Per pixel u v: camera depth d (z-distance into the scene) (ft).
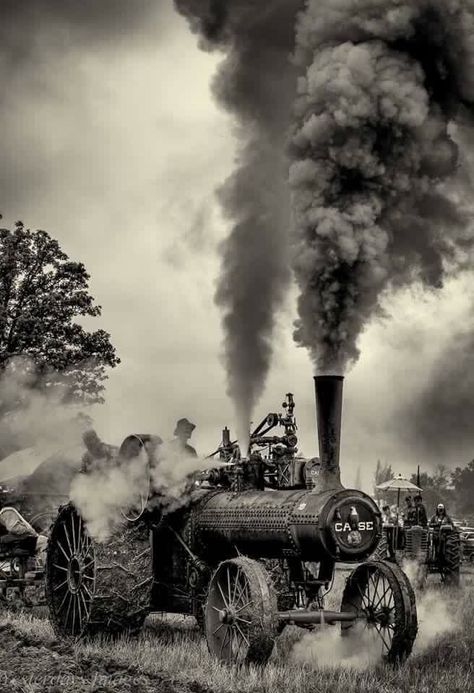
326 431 33.12
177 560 38.19
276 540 33.81
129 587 36.83
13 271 97.45
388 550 65.87
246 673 30.50
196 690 27.96
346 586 35.14
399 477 83.87
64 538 40.14
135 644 35.76
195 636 38.40
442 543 66.23
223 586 34.06
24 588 46.32
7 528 46.60
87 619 36.35
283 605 35.65
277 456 36.86
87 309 99.14
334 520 32.19
